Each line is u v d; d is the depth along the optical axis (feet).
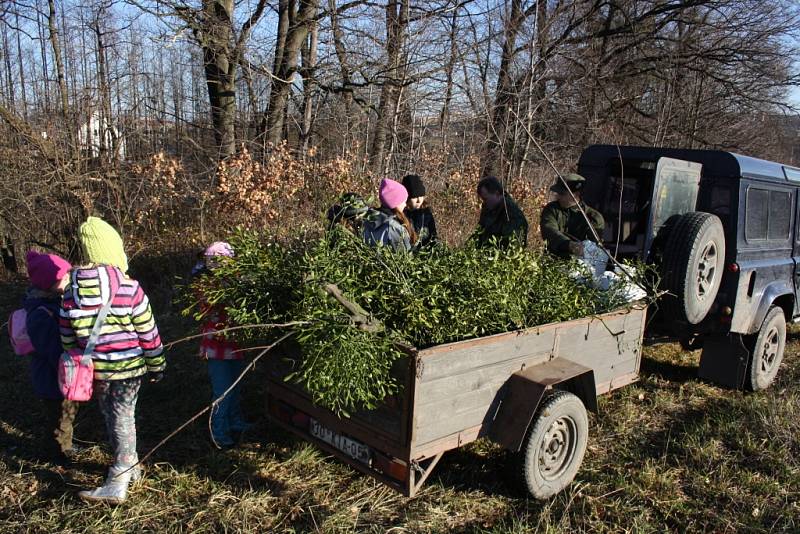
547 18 41.45
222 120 40.14
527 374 11.47
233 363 13.55
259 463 13.12
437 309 10.76
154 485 12.09
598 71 53.11
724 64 58.70
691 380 19.71
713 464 13.98
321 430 11.68
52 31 36.50
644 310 14.76
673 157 18.08
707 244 15.58
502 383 11.34
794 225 20.35
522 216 16.24
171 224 30.71
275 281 11.46
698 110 60.29
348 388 9.57
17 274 32.86
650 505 12.26
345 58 40.45
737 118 60.90
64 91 31.30
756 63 57.72
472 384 10.71
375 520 11.30
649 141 57.26
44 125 30.60
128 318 11.19
